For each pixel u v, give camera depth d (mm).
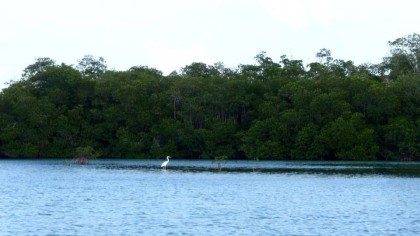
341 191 94312
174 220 63906
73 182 107812
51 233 56594
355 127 196750
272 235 56125
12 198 81938
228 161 194750
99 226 60188
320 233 57312
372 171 141250
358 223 62938
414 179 117125
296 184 106125
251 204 77438
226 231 57906
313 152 197500
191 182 109438
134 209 71938
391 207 75438
